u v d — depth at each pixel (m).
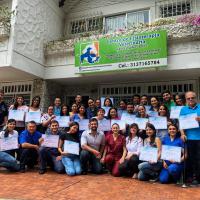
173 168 4.74
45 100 9.26
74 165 5.60
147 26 7.96
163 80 8.81
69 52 9.05
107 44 8.30
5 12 8.42
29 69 8.57
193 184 4.75
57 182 4.74
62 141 5.83
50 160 5.74
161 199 3.80
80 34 10.02
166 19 8.16
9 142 5.66
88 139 5.75
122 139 5.68
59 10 10.50
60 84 10.18
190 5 8.63
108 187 4.45
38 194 3.96
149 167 4.95
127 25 9.55
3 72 8.54
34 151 5.83
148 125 5.36
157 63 7.51
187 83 8.48
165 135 5.46
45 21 9.52
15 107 6.83
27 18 8.57
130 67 7.87
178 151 4.82
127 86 9.38
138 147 5.41
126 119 6.17
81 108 6.67
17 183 4.62
